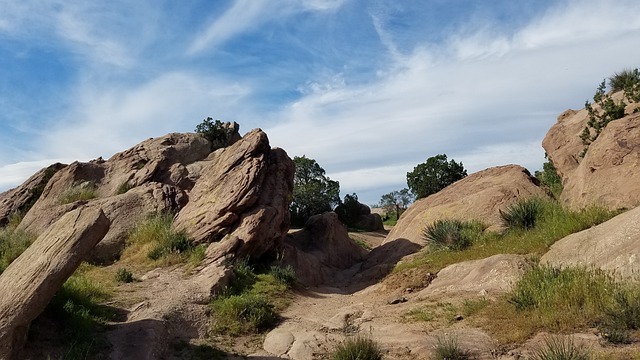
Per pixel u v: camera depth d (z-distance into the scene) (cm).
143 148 2497
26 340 750
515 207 1555
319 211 4166
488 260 1208
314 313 1224
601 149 1424
